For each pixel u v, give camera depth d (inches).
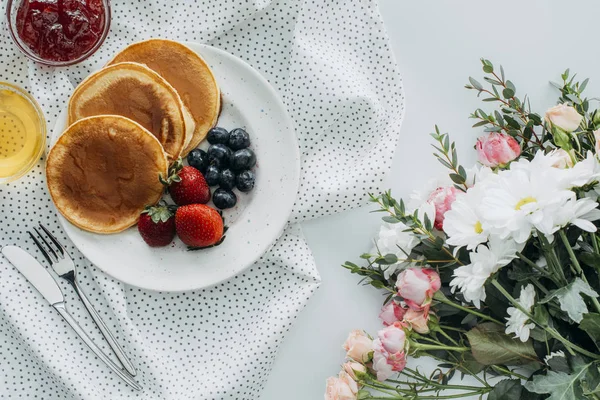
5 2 34.7
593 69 35.9
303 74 35.5
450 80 35.9
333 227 35.9
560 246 28.2
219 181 34.7
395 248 30.5
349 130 35.8
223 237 35.0
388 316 30.9
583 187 26.8
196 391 35.3
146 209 34.0
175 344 35.6
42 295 35.0
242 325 35.7
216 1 35.2
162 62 34.8
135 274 34.9
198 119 35.1
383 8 35.9
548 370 27.8
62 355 35.2
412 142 36.0
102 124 34.0
